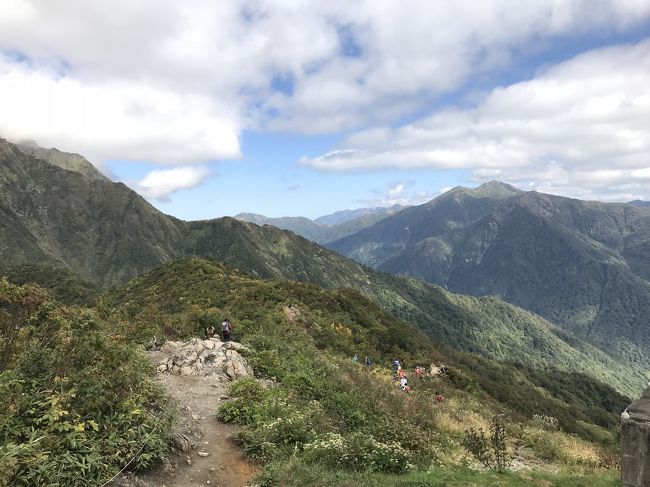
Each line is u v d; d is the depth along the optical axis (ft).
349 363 90.79
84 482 20.56
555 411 190.60
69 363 27.48
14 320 29.25
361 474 29.50
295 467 29.25
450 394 91.81
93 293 314.76
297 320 136.67
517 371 358.84
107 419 25.49
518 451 51.62
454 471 33.99
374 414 49.11
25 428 21.65
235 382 46.85
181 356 55.11
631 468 26.37
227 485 27.63
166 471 26.63
